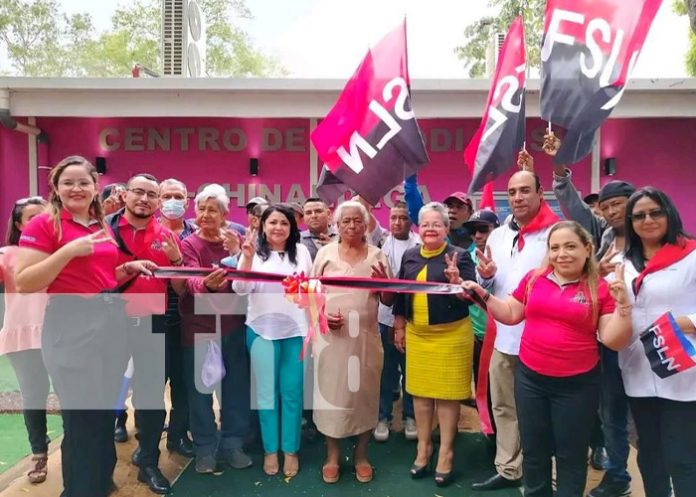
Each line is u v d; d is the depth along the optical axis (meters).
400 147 3.35
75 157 2.65
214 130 8.40
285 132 8.41
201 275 3.16
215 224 3.50
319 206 4.36
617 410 3.10
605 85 3.14
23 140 8.37
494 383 3.35
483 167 3.81
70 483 2.64
